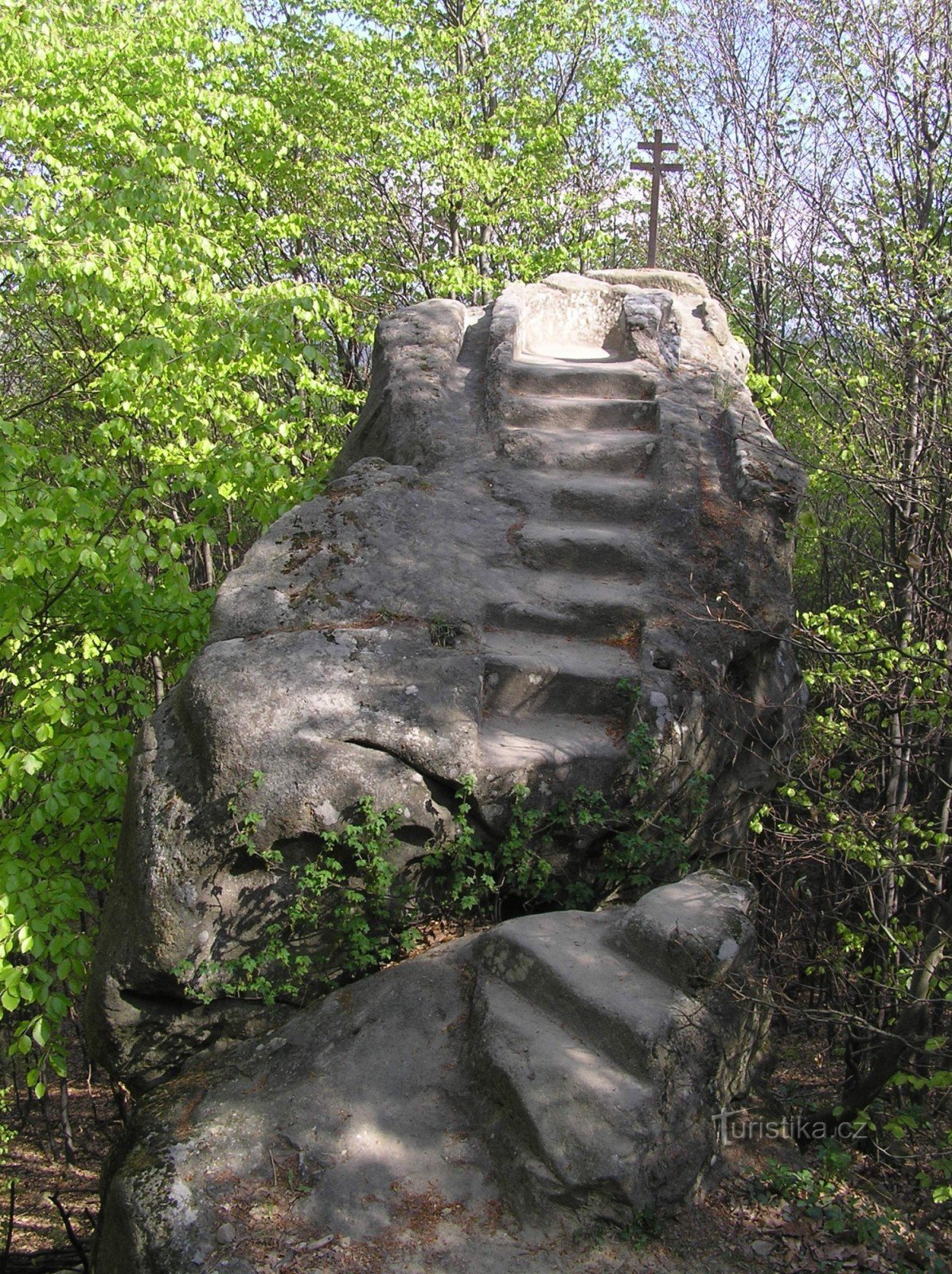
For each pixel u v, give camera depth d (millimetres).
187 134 9430
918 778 8539
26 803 6668
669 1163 3242
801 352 10953
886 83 9898
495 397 6492
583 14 15109
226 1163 3330
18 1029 5312
